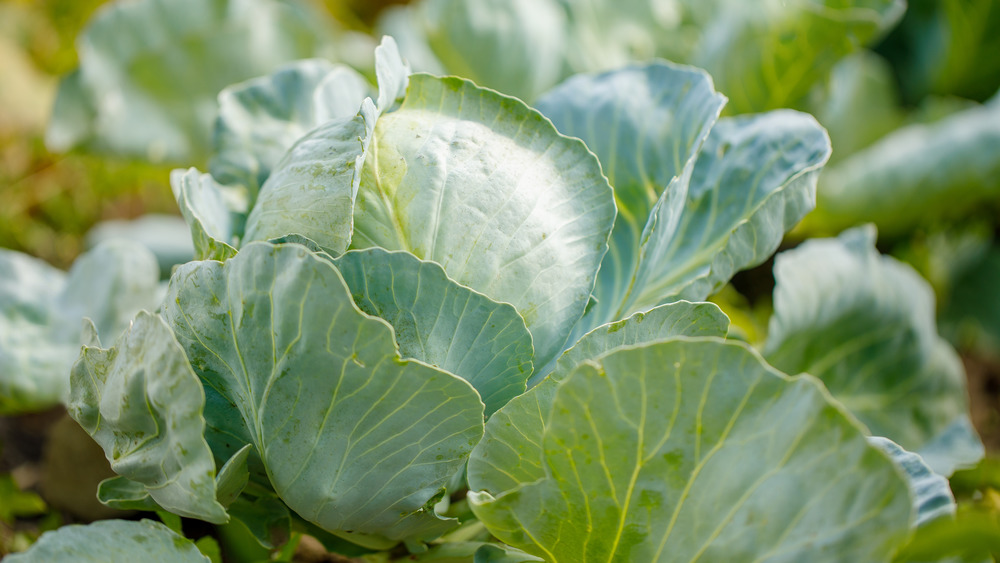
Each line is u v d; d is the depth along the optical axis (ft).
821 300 5.12
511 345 4.24
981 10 7.13
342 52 6.19
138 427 4.25
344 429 4.16
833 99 6.88
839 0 5.45
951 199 6.50
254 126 4.79
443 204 4.32
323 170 4.29
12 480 5.08
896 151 6.52
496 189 4.35
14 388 5.06
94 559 4.32
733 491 4.09
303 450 4.19
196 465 4.12
